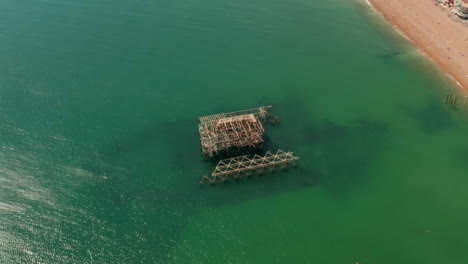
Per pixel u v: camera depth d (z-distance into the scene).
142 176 88.06
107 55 130.12
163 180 87.12
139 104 109.62
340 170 91.75
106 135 98.62
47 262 70.44
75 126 100.75
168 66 126.50
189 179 87.62
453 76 123.50
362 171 91.69
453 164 93.69
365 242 75.81
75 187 84.69
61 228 76.19
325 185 87.69
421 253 74.00
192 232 76.69
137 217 79.00
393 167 92.94
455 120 107.31
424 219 80.69
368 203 83.88
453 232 78.00
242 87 119.00
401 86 120.88
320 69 129.25
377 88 120.19
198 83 119.44
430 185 88.38
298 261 72.06
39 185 84.75
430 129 104.44
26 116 102.94
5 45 132.00
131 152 94.19
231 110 109.19
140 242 74.44
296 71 127.94
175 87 117.06
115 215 79.19
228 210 81.12
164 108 108.69
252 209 81.56
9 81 114.94
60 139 96.62
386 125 106.06
